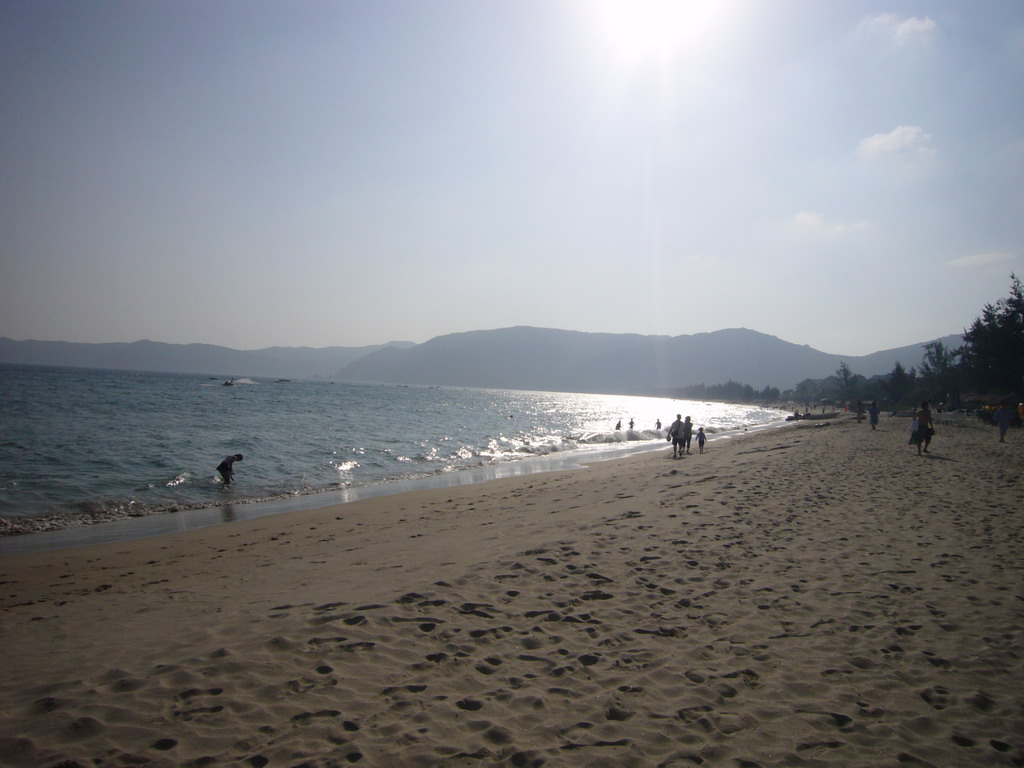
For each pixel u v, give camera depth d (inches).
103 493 655.8
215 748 145.6
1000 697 175.8
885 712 168.1
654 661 199.2
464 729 158.1
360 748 147.6
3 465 766.5
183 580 329.7
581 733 157.1
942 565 297.7
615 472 831.1
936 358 3782.0
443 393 7401.6
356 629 220.5
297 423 1652.3
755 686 182.9
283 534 471.8
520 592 266.2
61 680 182.1
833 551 325.4
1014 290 2228.1
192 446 1042.1
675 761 145.3
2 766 135.3
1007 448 844.0
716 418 3791.8
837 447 943.7
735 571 294.5
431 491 712.4
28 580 341.7
